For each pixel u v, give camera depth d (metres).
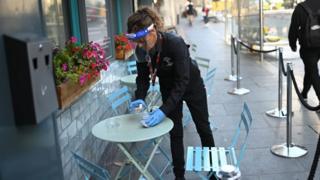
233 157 2.93
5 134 1.08
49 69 1.29
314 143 4.32
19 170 1.14
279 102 5.48
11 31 1.14
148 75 3.23
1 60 1.09
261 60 10.23
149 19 2.70
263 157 4.01
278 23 10.59
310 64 5.56
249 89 7.25
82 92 3.16
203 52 12.91
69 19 3.77
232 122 5.30
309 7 5.34
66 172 2.96
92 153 3.75
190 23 26.11
